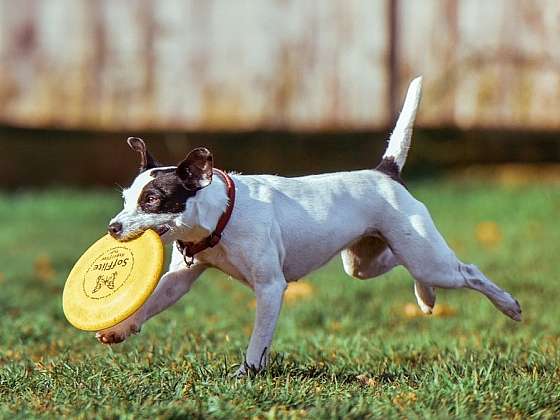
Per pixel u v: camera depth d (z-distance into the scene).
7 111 16.12
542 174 17.53
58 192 17.22
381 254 6.98
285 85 15.84
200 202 5.80
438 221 14.90
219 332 8.08
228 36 15.88
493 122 15.45
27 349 7.36
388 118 15.60
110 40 15.99
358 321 8.90
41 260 12.09
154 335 7.80
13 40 16.05
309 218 6.24
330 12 15.65
